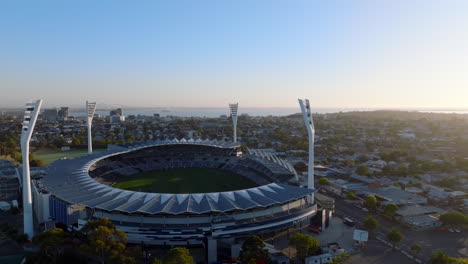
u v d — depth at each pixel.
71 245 82.75
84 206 97.44
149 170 192.25
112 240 74.81
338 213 123.06
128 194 101.62
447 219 104.50
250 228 92.12
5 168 196.25
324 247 91.88
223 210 90.56
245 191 105.75
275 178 151.12
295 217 100.56
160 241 91.06
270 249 86.81
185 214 93.56
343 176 176.75
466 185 156.75
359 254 89.81
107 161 188.38
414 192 144.88
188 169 195.00
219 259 87.19
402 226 110.75
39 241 79.38
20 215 120.31
